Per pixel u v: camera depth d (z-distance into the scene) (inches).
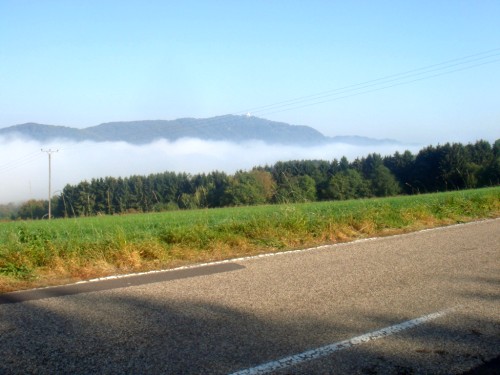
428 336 164.4
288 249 343.3
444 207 571.2
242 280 247.1
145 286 236.7
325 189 2529.5
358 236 404.8
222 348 153.6
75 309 198.2
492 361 144.2
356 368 138.9
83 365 141.6
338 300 207.9
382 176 2605.8
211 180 2792.8
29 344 158.7
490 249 331.9
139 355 148.6
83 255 302.8
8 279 251.3
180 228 387.5
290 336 164.2
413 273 259.3
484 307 196.9
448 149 2652.6
